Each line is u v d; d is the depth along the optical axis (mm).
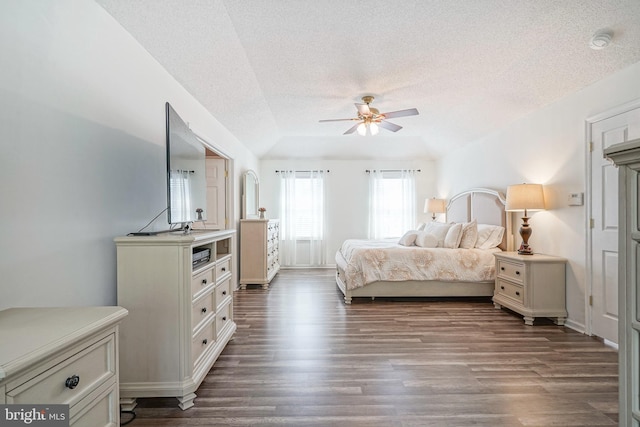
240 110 3869
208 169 4445
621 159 960
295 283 5152
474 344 2680
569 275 3125
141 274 1786
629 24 2236
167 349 1796
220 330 2436
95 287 1718
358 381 2078
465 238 4227
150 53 2281
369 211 6594
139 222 2148
